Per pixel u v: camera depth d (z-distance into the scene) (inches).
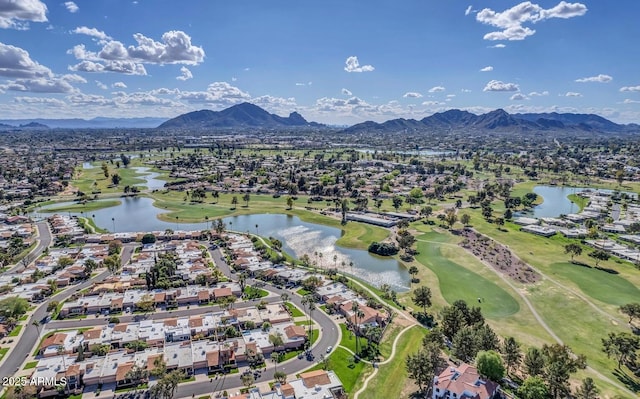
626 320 6412.4
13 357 5295.3
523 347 5605.3
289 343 5585.6
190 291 7185.0
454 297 7293.3
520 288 7647.6
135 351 5364.2
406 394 4660.4
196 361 5118.1
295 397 4493.1
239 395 4475.9
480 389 4256.9
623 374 5083.7
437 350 4948.3
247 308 6599.4
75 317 6417.3
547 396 4367.6
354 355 5433.1
